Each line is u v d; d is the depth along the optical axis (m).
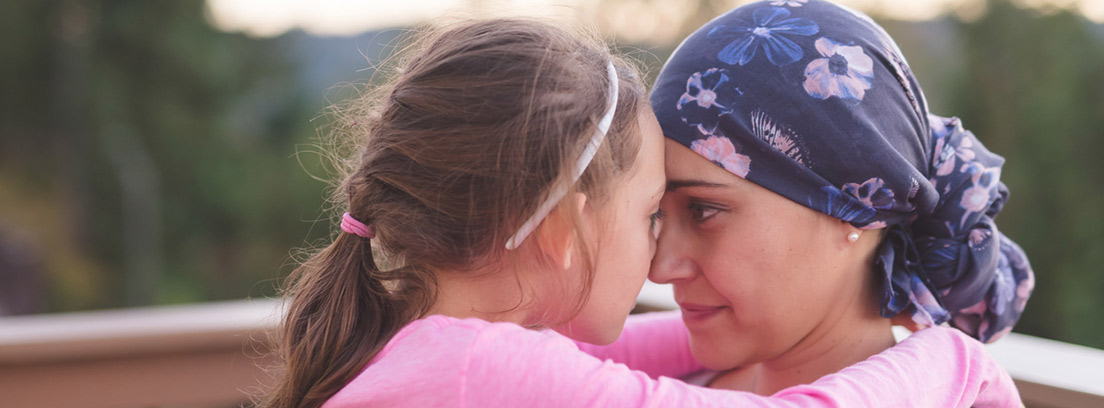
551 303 0.88
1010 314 0.98
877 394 0.79
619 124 0.85
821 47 0.83
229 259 18.36
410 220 0.83
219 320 1.51
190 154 18.11
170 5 18.09
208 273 17.91
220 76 18.55
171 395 1.49
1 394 1.42
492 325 0.79
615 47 1.03
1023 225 11.76
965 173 0.89
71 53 16.67
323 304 0.89
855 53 0.84
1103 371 1.00
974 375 0.86
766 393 1.01
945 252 0.90
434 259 0.84
